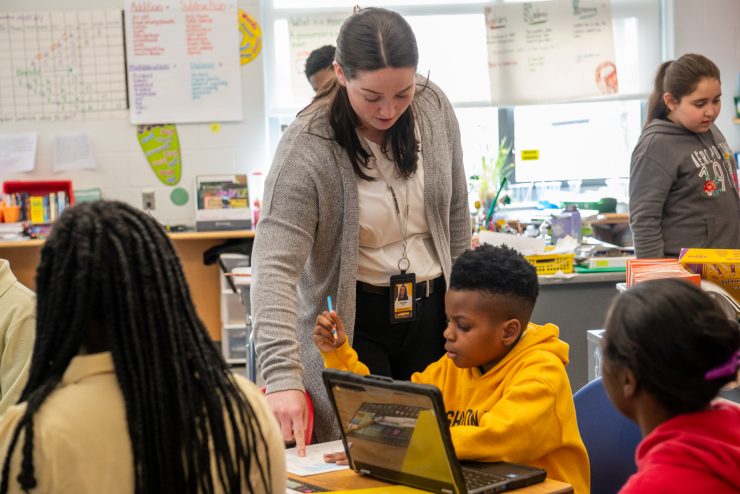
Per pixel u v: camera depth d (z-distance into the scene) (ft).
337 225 6.75
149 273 3.61
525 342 5.71
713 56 18.47
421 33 18.31
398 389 4.53
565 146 18.80
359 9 6.41
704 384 3.68
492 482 4.72
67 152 17.49
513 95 18.37
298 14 18.11
